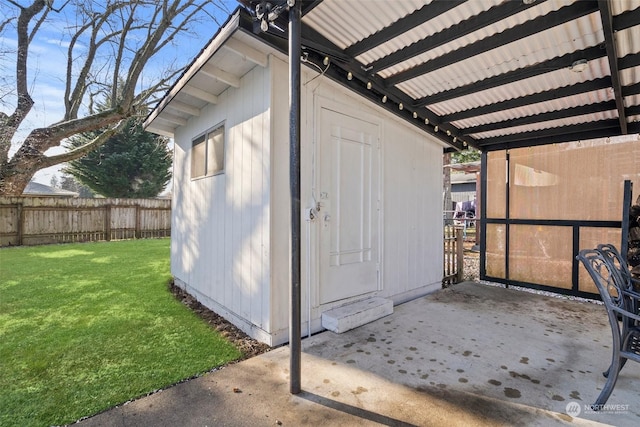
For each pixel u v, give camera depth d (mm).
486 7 2086
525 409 1875
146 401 1957
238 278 3264
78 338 2916
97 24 11281
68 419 1785
